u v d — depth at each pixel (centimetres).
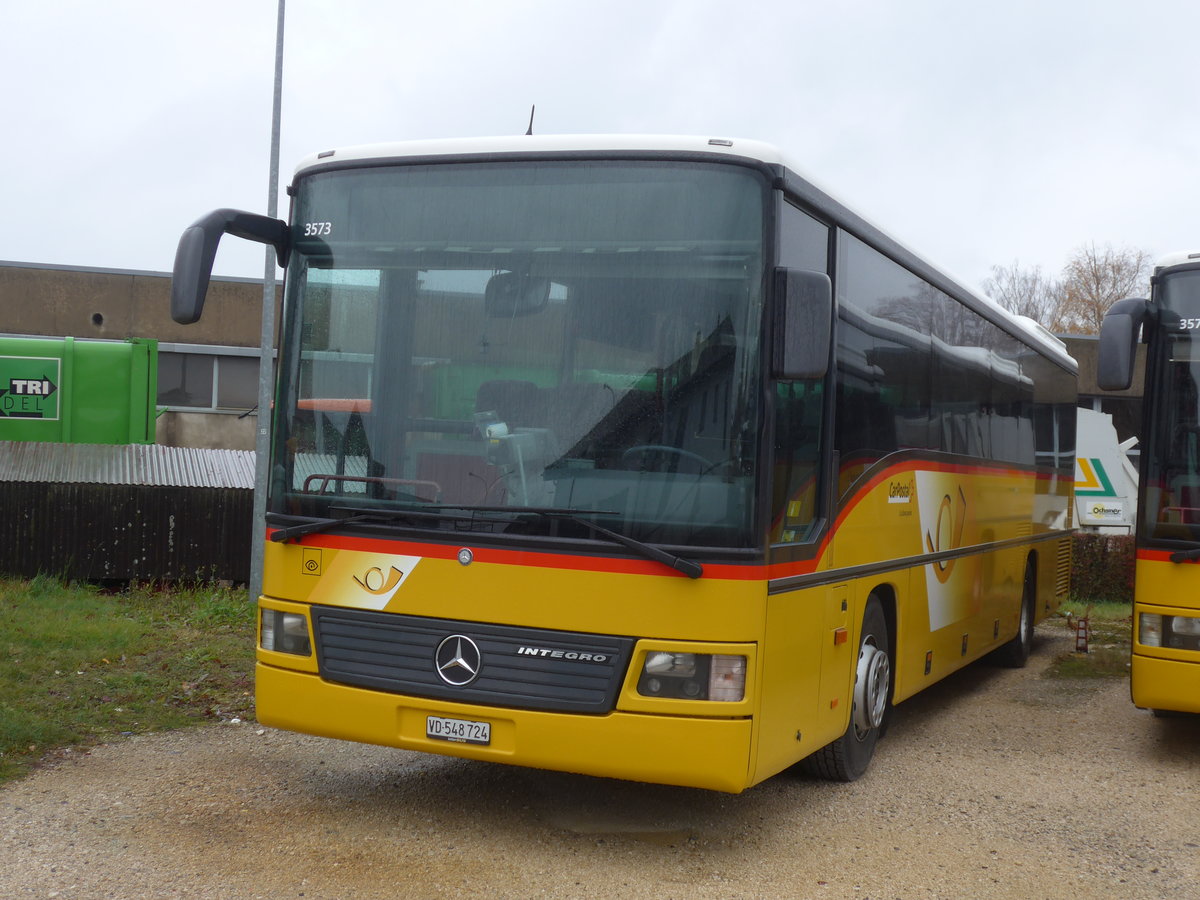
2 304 3027
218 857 512
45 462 1388
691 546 498
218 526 1387
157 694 819
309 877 491
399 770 664
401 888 482
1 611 1095
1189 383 741
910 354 736
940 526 805
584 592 503
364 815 580
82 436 1470
